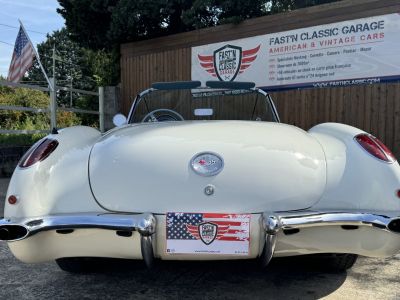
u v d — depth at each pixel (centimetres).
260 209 233
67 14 1045
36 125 1816
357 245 238
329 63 666
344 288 285
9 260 347
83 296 276
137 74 930
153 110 396
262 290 282
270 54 732
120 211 238
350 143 266
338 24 652
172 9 891
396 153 605
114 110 949
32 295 278
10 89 2633
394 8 598
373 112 626
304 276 307
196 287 288
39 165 252
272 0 902
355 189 246
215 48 803
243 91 385
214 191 235
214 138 264
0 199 612
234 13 861
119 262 338
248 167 243
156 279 303
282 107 724
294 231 230
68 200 244
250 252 231
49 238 237
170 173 242
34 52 894
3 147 853
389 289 283
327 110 673
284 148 258
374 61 621
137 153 255
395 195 245
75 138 283
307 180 244
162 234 232
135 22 897
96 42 1070
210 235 230
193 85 383
